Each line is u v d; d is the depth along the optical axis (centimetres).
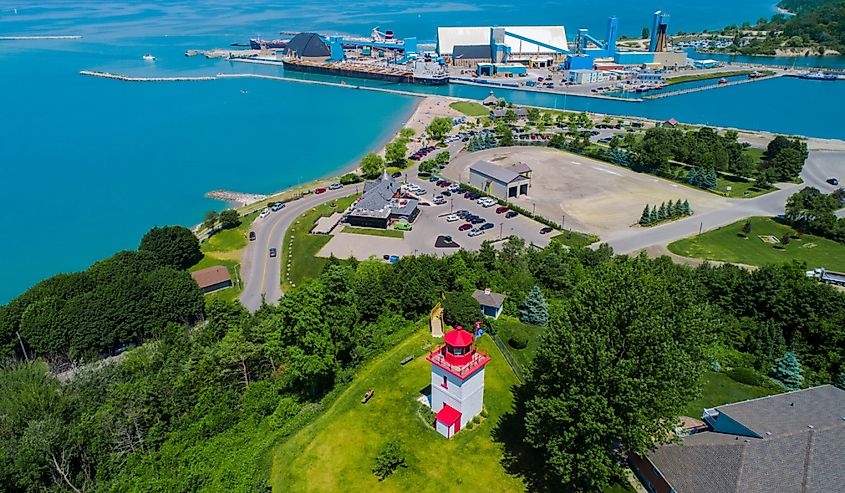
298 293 8338
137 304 11394
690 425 7362
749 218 17088
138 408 7806
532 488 6450
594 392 5844
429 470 6750
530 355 9100
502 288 11144
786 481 5375
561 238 15912
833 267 13862
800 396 6631
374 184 18775
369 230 16788
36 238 17988
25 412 7738
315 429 7475
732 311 10450
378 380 8419
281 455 7100
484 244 13262
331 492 6506
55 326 10788
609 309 6247
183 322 11938
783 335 9956
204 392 8319
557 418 5891
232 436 7675
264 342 9262
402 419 7594
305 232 16775
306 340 8081
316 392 8469
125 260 13125
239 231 17100
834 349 9256
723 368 8975
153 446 7612
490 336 9719
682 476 5881
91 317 10944
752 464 5525
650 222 16838
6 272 16112
